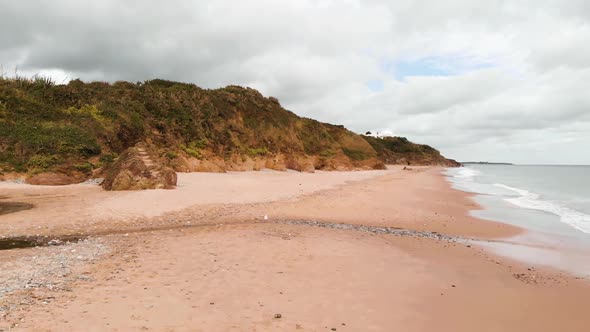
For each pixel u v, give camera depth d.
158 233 12.55
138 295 6.91
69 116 30.50
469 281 9.05
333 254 10.58
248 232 13.03
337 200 22.44
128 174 21.81
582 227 17.58
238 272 8.55
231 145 45.66
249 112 54.19
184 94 46.38
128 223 14.05
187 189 22.84
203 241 11.46
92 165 26.48
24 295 6.68
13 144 24.70
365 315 6.67
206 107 47.06
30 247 10.52
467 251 12.23
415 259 10.70
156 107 41.16
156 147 35.75
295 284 8.00
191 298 6.89
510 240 14.58
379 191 29.69
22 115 27.84
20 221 13.51
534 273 10.12
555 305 7.81
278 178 37.38
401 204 22.97
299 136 66.06
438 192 33.19
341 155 70.62
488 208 23.83
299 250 10.81
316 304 7.01
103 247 10.43
